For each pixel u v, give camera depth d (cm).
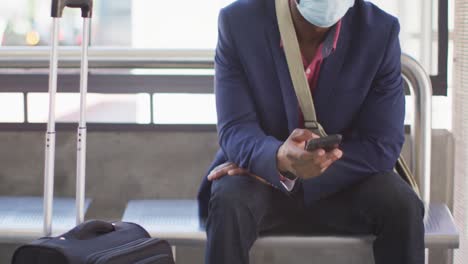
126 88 305
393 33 230
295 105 226
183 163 306
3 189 309
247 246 218
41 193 308
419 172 267
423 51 302
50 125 236
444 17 299
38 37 304
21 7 302
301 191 230
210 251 215
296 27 225
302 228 233
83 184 240
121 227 222
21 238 238
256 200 219
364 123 232
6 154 307
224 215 214
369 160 227
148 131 305
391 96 231
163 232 232
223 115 232
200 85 305
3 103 307
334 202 229
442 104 307
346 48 228
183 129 305
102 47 267
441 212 254
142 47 268
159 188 307
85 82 237
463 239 287
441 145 302
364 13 231
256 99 233
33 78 306
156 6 301
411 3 299
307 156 200
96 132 304
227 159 239
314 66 228
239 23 232
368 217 223
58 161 306
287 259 305
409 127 303
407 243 216
